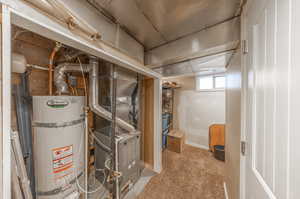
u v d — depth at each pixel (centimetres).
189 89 321
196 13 88
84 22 66
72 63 125
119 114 175
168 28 108
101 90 151
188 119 324
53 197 94
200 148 298
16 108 92
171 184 171
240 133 85
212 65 158
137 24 103
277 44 44
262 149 55
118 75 157
